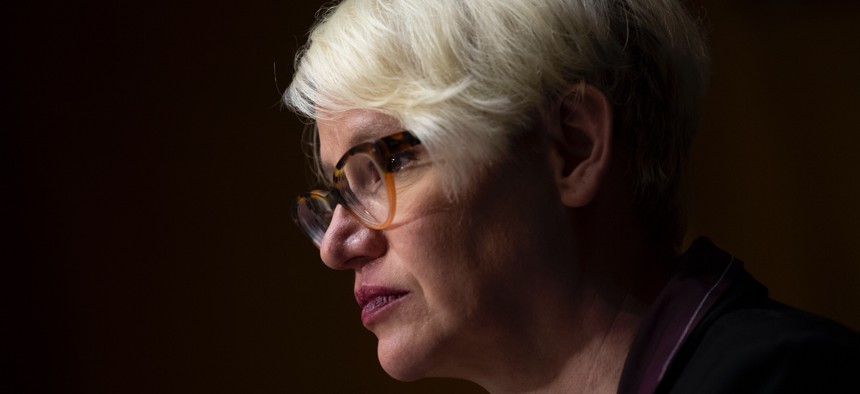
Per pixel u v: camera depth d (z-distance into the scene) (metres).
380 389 4.52
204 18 4.46
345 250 1.84
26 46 4.20
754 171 5.97
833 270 6.03
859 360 1.49
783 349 1.49
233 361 4.31
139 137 4.31
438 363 1.83
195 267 4.32
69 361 4.12
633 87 1.80
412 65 1.72
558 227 1.74
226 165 4.41
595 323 1.77
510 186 1.70
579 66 1.73
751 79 6.11
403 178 1.74
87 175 4.23
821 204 6.10
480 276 1.71
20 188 4.12
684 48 1.92
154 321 4.24
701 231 5.80
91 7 4.30
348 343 4.50
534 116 1.72
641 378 1.65
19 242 4.10
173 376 4.23
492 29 1.71
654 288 1.82
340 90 1.76
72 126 4.23
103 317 4.18
